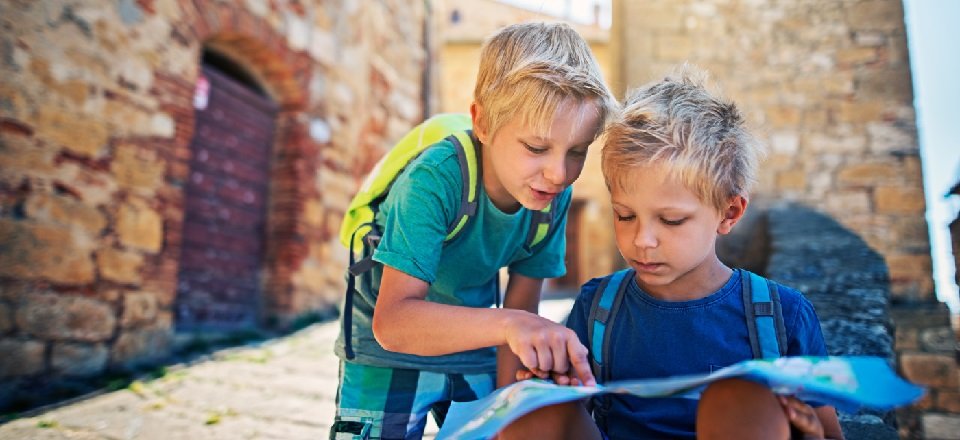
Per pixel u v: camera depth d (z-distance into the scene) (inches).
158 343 164.1
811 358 36.8
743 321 45.9
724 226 46.8
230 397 123.6
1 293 128.1
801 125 210.7
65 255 141.7
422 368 57.6
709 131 42.9
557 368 41.5
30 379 130.7
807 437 37.9
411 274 48.6
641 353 47.6
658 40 216.5
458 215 52.5
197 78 187.8
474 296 61.3
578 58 47.9
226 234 207.6
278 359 162.6
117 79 158.6
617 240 45.9
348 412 56.7
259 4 212.1
